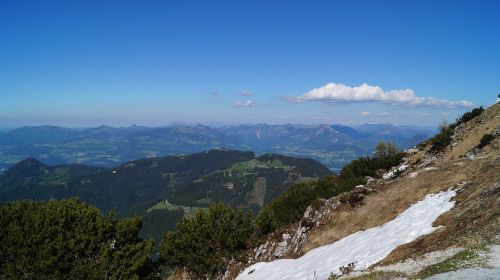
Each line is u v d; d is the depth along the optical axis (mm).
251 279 36656
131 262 33219
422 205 32344
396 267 21812
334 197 42219
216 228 43375
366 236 32562
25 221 32000
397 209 34656
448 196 31078
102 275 31000
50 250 30188
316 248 36406
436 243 23500
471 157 40000
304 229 40375
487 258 18172
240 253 42781
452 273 17469
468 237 21719
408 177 39719
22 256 29766
